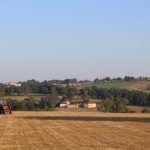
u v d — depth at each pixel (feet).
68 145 96.58
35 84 627.05
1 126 159.43
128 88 610.24
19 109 369.30
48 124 168.55
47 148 91.66
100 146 94.07
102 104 389.19
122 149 88.38
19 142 104.58
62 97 552.41
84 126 156.56
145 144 97.66
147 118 210.59
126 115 251.60
